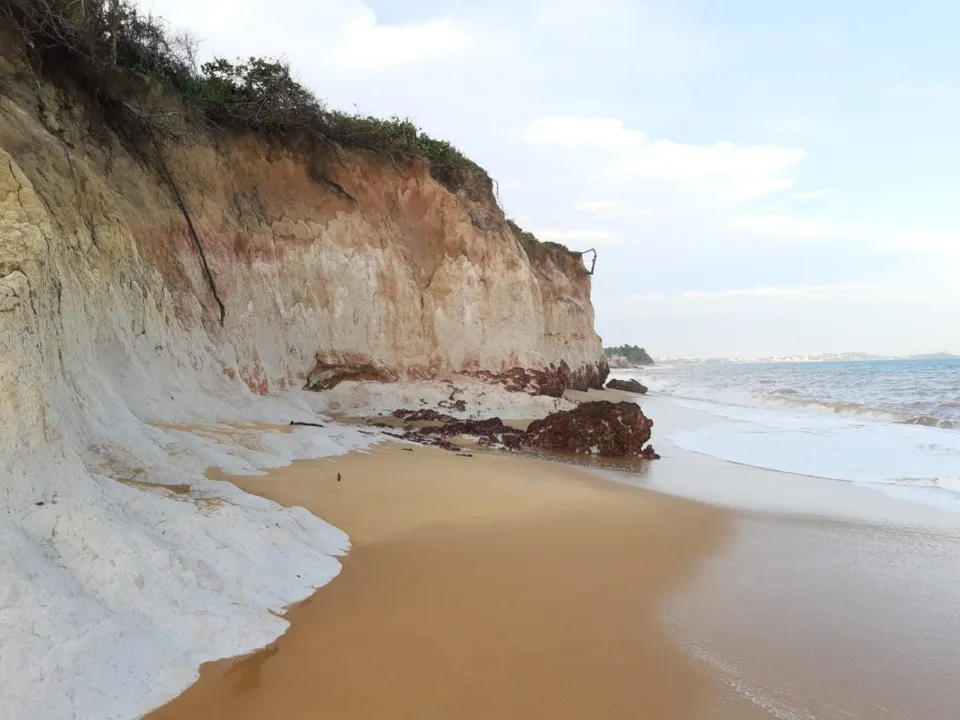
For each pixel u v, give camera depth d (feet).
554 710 11.65
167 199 40.75
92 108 36.55
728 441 54.75
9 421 13.10
